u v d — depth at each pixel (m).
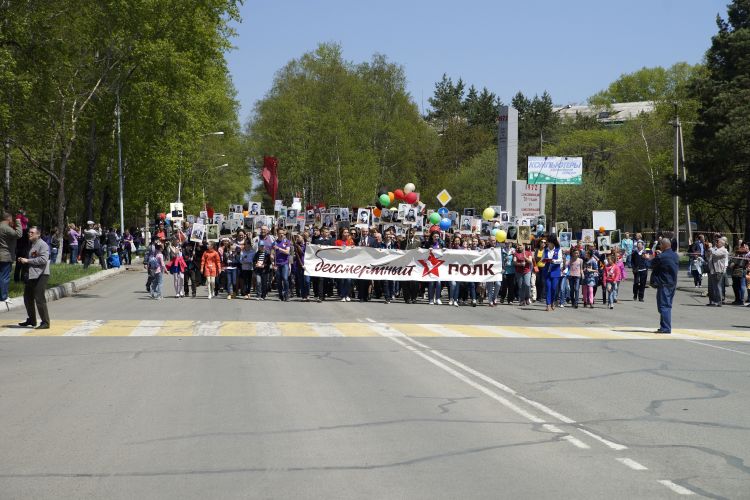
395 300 26.53
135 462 7.08
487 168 95.69
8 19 26.55
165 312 20.72
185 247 26.56
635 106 138.25
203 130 60.62
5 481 6.53
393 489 6.34
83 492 6.25
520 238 29.11
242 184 89.38
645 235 76.88
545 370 12.34
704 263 36.41
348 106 82.75
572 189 88.06
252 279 28.70
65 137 41.44
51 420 8.63
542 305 26.08
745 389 10.96
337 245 25.27
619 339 16.78
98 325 17.53
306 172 81.31
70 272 34.72
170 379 11.05
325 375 11.53
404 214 30.20
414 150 89.62
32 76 27.75
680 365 13.12
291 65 86.25
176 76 44.03
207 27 46.16
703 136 53.59
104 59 42.62
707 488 6.45
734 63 52.88
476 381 11.23
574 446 7.74
